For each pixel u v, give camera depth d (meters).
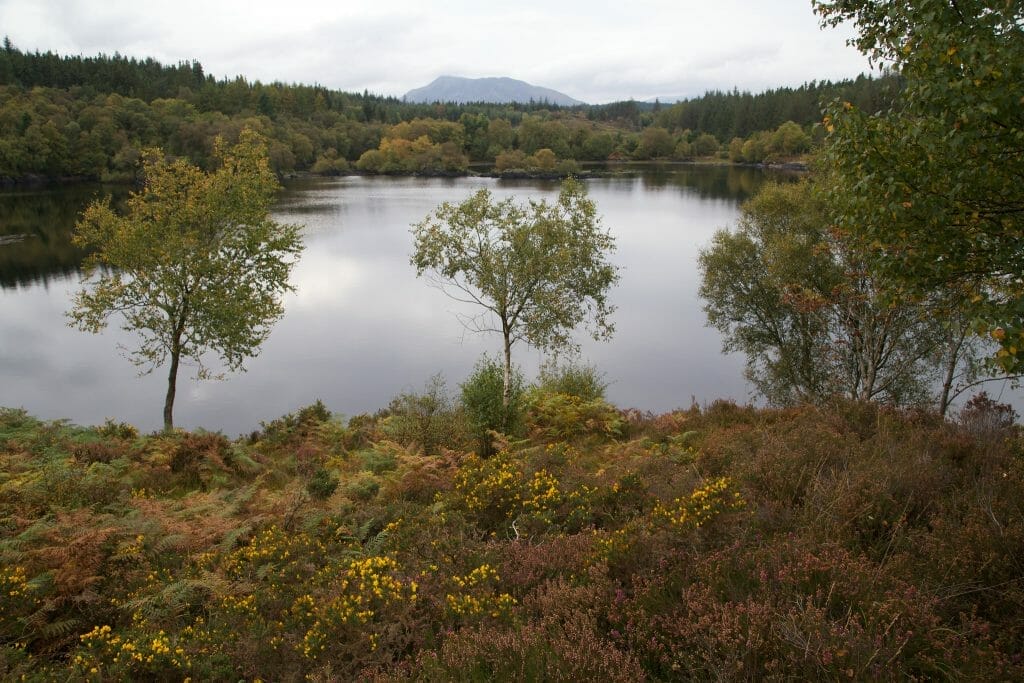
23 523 6.84
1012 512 4.98
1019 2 5.22
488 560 5.69
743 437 9.42
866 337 20.42
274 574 5.95
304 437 14.76
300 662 4.49
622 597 4.50
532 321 14.52
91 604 5.45
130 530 6.86
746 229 29.16
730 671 3.46
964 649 3.58
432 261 14.85
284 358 30.61
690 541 5.26
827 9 7.24
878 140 6.48
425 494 8.56
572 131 199.88
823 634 3.58
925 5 5.57
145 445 11.88
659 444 11.44
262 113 166.62
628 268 50.31
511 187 113.81
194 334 17.34
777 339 28.58
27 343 31.38
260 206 18.05
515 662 3.86
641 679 3.61
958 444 7.00
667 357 31.06
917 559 4.66
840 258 20.70
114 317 37.59
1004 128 5.66
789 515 5.60
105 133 110.94
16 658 4.67
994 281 6.41
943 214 5.95
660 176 131.12
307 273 49.22
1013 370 5.43
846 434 8.15
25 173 98.25
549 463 8.75
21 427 12.60
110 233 17.30
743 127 182.88
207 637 4.85
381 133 184.75
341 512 7.78
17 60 147.75
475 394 13.49
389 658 4.32
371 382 27.12
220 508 8.14
